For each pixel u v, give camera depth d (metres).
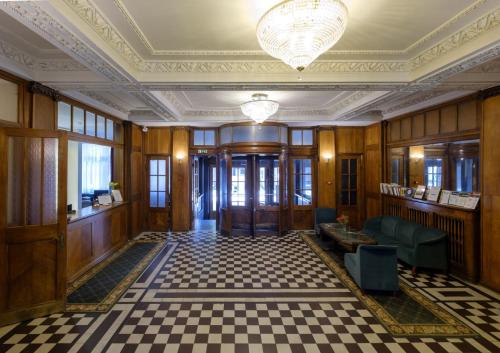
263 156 7.75
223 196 7.55
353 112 5.85
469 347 2.82
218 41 3.13
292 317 3.39
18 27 2.78
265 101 5.08
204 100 5.79
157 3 2.40
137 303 3.71
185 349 2.80
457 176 6.89
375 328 3.16
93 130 5.38
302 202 8.00
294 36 2.11
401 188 6.30
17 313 3.23
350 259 4.43
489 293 4.00
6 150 3.20
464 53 2.90
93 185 9.52
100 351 2.76
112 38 2.90
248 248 6.24
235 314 3.46
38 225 3.34
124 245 6.41
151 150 7.79
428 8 2.50
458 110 4.70
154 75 3.71
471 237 4.36
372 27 2.84
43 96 3.84
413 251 4.69
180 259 5.48
